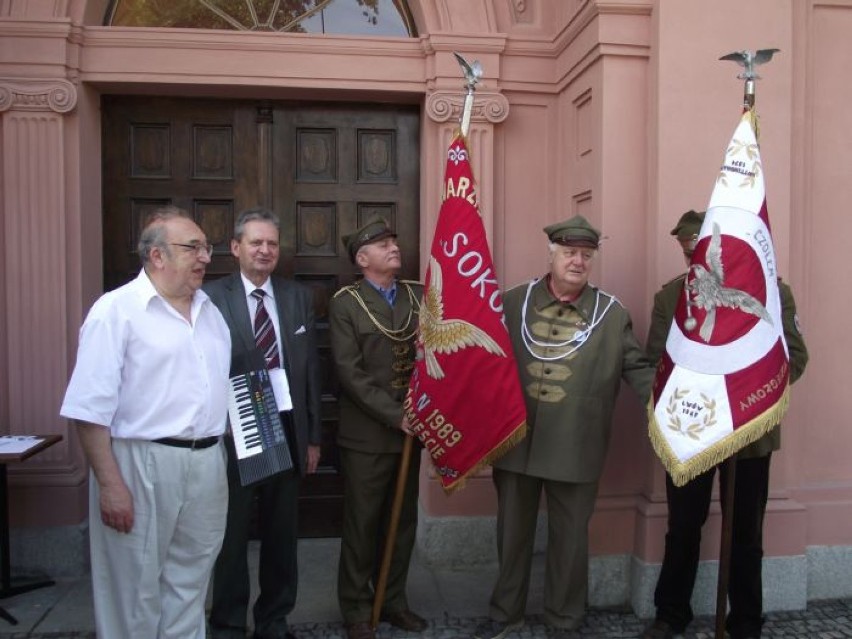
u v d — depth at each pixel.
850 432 3.89
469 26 4.16
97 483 2.46
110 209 4.26
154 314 2.49
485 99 4.16
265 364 3.04
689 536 3.30
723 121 3.62
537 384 3.17
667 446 2.88
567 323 3.19
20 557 3.91
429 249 4.22
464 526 4.18
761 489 3.26
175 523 2.53
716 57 3.61
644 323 3.71
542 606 3.67
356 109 4.41
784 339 2.93
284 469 2.97
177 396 2.49
